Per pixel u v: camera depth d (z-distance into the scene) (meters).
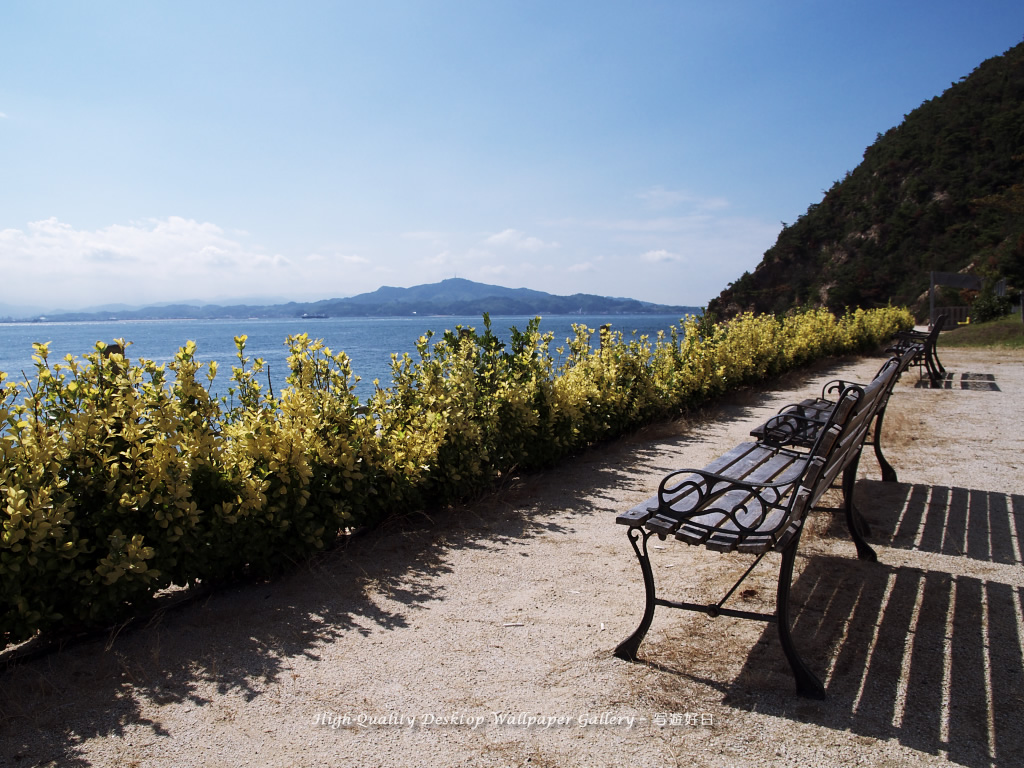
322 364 4.77
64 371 3.52
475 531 4.72
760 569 3.93
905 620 3.24
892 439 7.12
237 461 3.89
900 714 2.50
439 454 5.07
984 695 2.61
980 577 3.71
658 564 4.07
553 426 6.37
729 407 9.91
